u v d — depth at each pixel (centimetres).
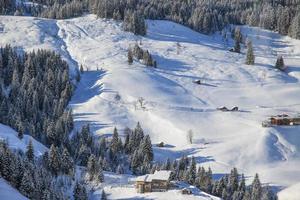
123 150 18250
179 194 14000
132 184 14862
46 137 17700
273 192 16188
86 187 14400
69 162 14825
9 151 12650
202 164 17900
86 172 15125
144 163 16938
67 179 14475
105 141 18150
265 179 16975
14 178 12356
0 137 15412
